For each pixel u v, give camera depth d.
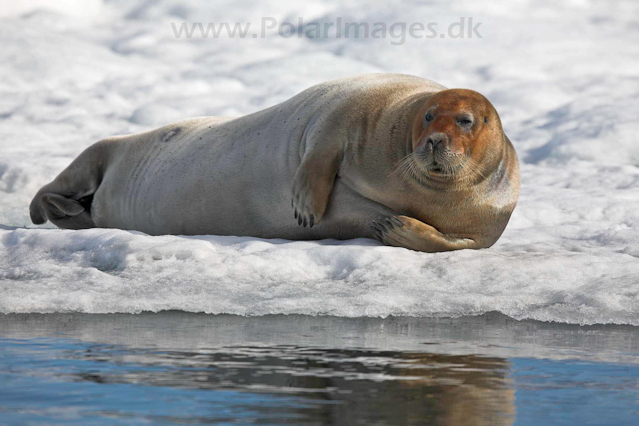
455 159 24.14
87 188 34.03
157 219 30.98
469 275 22.38
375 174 26.25
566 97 62.84
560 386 12.50
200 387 11.80
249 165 28.62
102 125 59.50
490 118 25.45
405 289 21.02
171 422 10.09
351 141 26.66
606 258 24.31
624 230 31.78
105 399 11.10
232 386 11.88
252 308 19.00
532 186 44.09
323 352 14.63
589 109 58.25
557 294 20.69
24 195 42.50
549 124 56.72
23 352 14.22
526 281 21.94
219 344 15.21
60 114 61.34
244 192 28.66
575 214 37.88
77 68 70.38
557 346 15.95
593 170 47.81
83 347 14.71
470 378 12.82
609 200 39.50
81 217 34.34
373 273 22.59
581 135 52.69
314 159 26.48
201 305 19.16
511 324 18.25
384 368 13.35
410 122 25.94
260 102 64.81
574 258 23.89
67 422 10.06
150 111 61.41
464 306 19.64
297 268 23.27
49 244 25.97
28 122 59.38
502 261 23.59
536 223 36.81
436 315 19.02
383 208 26.59
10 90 65.81
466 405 11.14
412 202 25.94
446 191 25.38
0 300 18.86
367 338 16.17
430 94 26.42
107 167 33.47
